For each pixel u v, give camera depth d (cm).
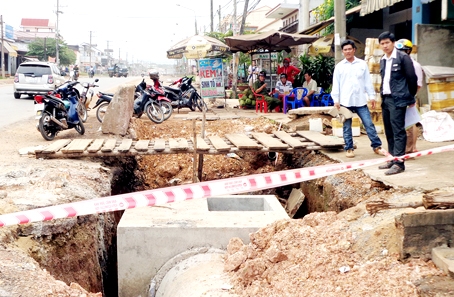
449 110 894
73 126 1107
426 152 441
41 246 534
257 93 1656
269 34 1515
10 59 5659
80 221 618
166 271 562
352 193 670
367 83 758
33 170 753
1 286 386
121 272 570
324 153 877
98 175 793
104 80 4797
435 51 1027
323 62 1667
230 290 429
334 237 460
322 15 2045
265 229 506
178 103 1675
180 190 376
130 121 1275
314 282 401
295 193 938
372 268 396
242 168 1138
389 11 1653
